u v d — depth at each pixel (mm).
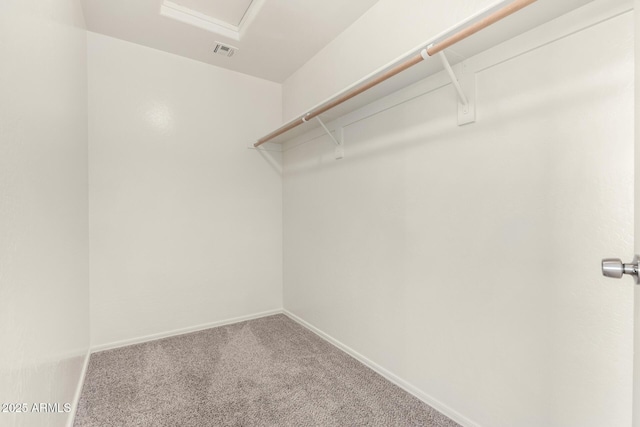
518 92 1221
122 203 2326
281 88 3098
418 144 1659
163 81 2488
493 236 1315
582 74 1046
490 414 1327
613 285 989
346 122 2189
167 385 1779
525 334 1209
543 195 1150
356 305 2127
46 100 1084
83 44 2018
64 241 1368
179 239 2570
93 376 1868
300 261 2818
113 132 2287
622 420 968
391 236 1837
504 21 1111
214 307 2744
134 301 2379
